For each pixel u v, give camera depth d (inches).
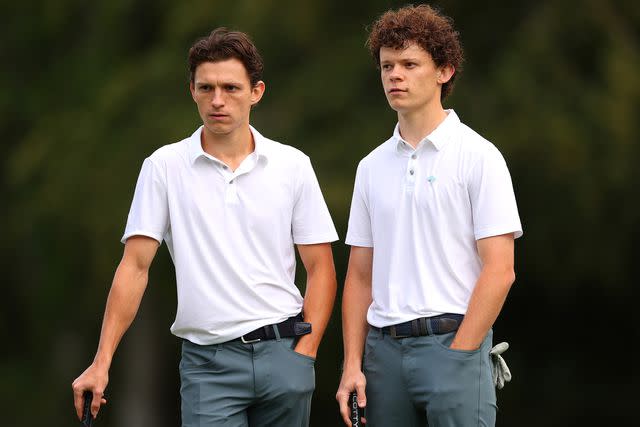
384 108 2043.6
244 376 680.4
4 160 2349.9
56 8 2288.4
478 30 2025.1
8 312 2472.9
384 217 677.3
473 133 672.4
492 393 663.1
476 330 649.0
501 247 653.3
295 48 2098.9
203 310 679.7
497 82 1936.5
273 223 688.4
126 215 2010.3
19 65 2379.4
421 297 660.1
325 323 703.7
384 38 660.7
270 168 691.4
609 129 1908.2
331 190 1888.5
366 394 682.2
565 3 1966.0
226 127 671.1
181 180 687.1
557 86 1934.1
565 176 1909.4
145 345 2332.7
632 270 2101.4
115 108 2080.5
